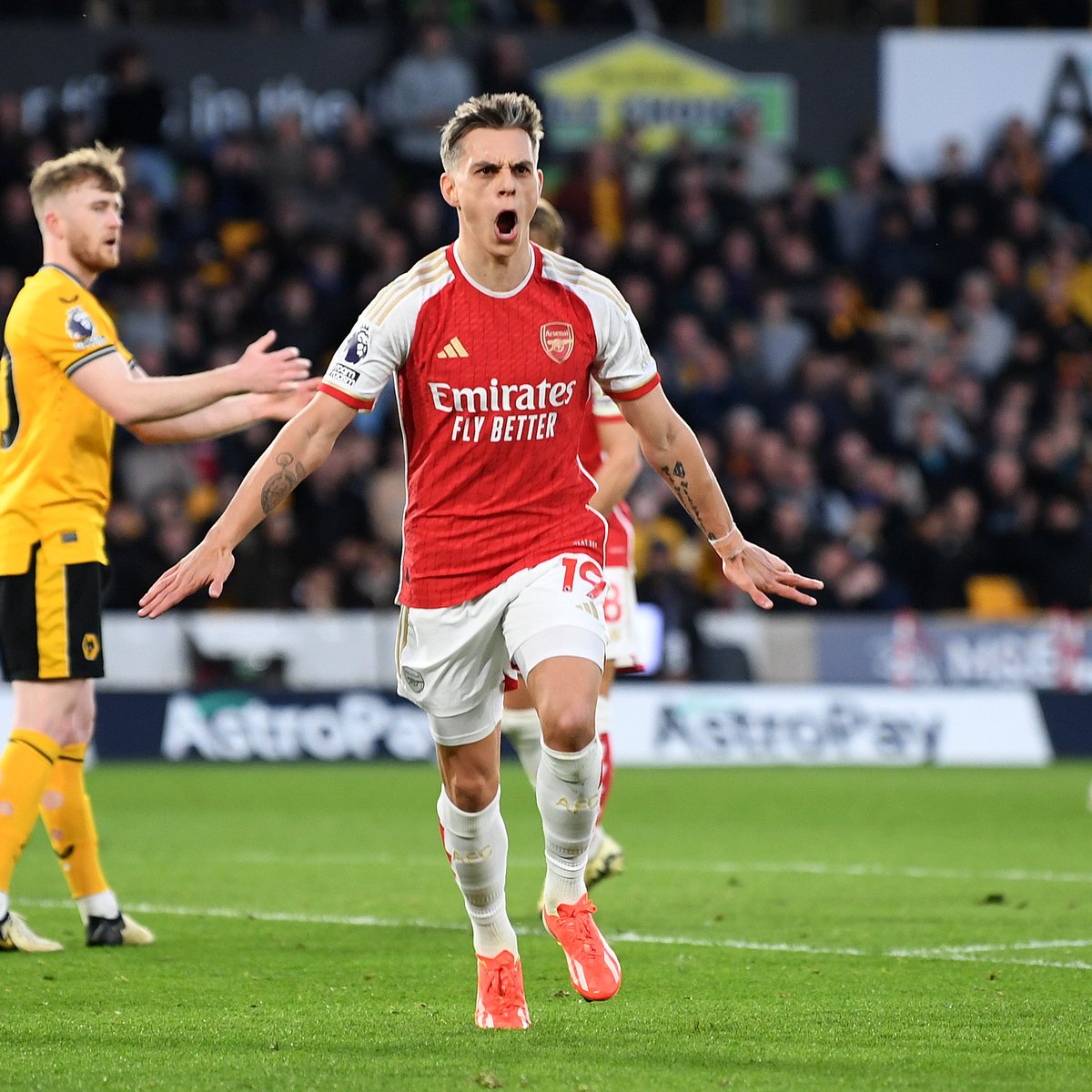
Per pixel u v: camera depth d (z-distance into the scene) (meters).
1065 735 62.19
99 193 22.11
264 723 57.78
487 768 17.27
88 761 56.28
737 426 67.00
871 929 24.38
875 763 60.12
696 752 59.50
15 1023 17.52
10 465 22.30
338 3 76.31
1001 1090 14.46
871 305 76.44
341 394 16.78
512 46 73.44
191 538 61.31
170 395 20.14
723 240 74.31
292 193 71.88
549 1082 14.72
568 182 73.38
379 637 59.03
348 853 34.28
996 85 79.06
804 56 77.81
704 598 62.66
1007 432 71.25
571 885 17.03
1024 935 23.78
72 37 71.00
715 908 26.50
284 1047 16.25
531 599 16.78
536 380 16.80
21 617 22.19
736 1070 15.25
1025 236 78.19
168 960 21.66
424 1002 18.80
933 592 66.19
